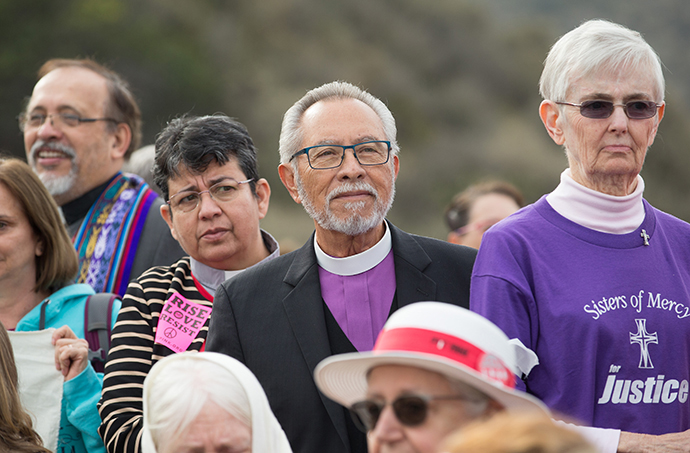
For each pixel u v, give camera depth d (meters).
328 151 3.86
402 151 44.59
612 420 3.29
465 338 2.42
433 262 3.95
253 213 4.45
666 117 47.50
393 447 2.42
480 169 44.59
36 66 31.67
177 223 4.38
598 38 3.57
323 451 3.58
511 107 53.47
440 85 52.47
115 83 6.34
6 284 4.69
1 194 4.64
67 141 5.94
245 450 2.86
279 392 3.68
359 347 3.77
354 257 3.91
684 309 3.44
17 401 3.71
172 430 2.85
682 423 3.38
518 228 3.61
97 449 4.17
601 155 3.52
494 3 75.06
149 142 25.59
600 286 3.41
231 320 3.88
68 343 4.30
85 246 5.84
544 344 3.39
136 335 4.16
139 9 39.19
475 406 2.39
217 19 44.56
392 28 53.53
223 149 4.37
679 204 43.38
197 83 36.81
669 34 68.44
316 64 45.31
